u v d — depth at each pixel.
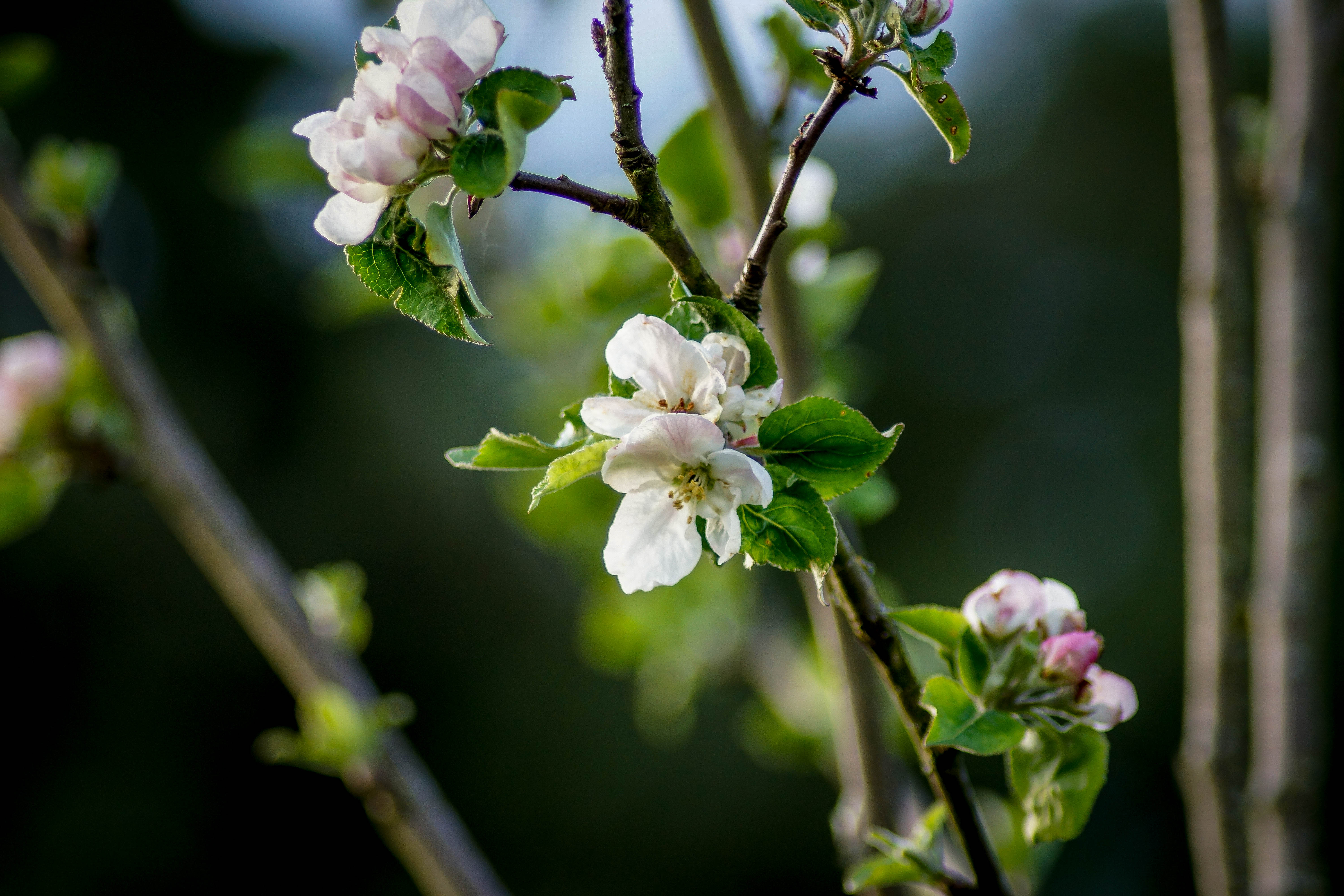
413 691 4.21
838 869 3.95
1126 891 4.02
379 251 0.95
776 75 1.13
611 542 0.95
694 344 0.95
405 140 0.94
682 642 1.67
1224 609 1.11
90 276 1.40
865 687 1.12
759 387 0.96
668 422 0.94
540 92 0.94
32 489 1.35
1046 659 0.98
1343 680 3.95
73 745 3.96
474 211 0.95
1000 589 1.00
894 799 1.12
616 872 4.19
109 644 4.04
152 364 4.15
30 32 4.07
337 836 4.11
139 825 3.95
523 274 1.69
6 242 1.39
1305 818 1.12
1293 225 1.17
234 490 4.20
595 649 1.69
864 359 1.50
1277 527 1.15
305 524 4.24
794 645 1.62
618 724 4.23
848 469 0.95
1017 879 1.14
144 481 1.38
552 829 4.21
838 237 1.19
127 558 4.09
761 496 0.94
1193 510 1.12
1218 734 1.10
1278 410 1.16
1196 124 1.13
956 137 0.95
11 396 1.33
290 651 1.35
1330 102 1.17
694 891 4.13
